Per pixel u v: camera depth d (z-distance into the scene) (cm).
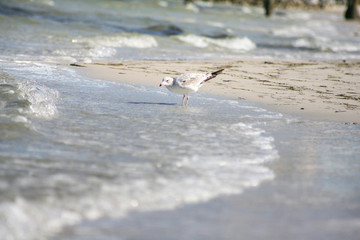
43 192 1584
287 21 15125
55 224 1379
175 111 2992
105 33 7506
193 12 14125
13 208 1420
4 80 3281
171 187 1697
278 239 1348
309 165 2045
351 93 4003
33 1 10838
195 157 2048
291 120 2938
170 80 3117
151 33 8150
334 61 6419
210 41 7775
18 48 5566
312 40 9362
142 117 2756
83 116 2680
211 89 3906
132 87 3812
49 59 4991
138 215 1469
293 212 1543
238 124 2719
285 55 7044
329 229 1424
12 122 2336
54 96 3131
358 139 2541
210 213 1507
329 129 2748
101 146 2133
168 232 1365
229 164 1984
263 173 1902
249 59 6206
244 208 1559
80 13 9575
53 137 2216
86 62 5003
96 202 1538
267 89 4041
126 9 12681
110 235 1331
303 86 4262
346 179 1889
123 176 1777
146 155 2041
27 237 1300
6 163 1830
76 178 1730
